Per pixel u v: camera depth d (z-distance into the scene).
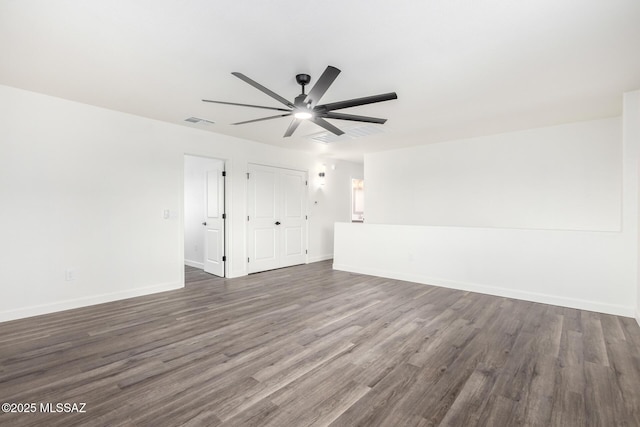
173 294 4.10
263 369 2.17
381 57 2.47
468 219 5.25
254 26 2.05
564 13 1.91
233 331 2.84
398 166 6.11
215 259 5.34
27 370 2.15
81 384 1.98
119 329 2.89
